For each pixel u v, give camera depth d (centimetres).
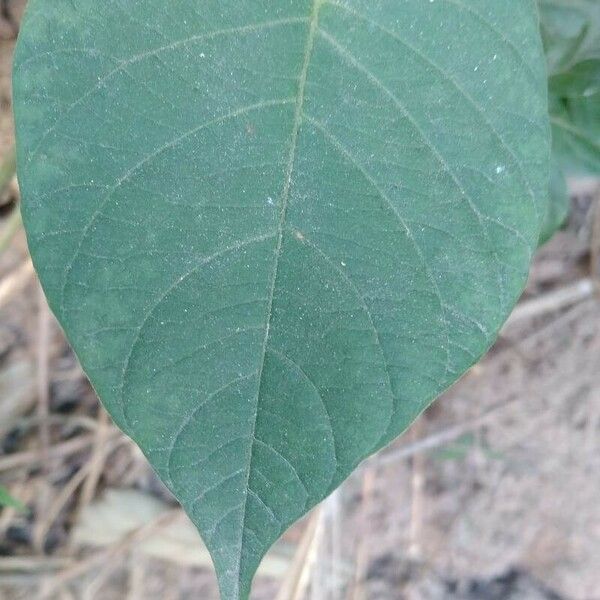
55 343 30
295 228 13
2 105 23
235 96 12
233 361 13
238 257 13
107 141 12
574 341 33
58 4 12
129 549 32
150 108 12
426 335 13
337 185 13
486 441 34
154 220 12
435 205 13
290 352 13
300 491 13
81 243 12
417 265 13
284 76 12
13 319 29
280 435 13
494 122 13
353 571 35
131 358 12
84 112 12
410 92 13
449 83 12
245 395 13
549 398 33
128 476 31
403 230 13
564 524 36
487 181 13
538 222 13
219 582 13
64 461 31
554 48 20
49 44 12
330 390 13
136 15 12
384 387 13
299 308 13
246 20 12
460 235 13
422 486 35
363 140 13
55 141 12
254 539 13
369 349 13
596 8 21
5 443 30
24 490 31
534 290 32
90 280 12
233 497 13
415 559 36
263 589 33
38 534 31
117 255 12
